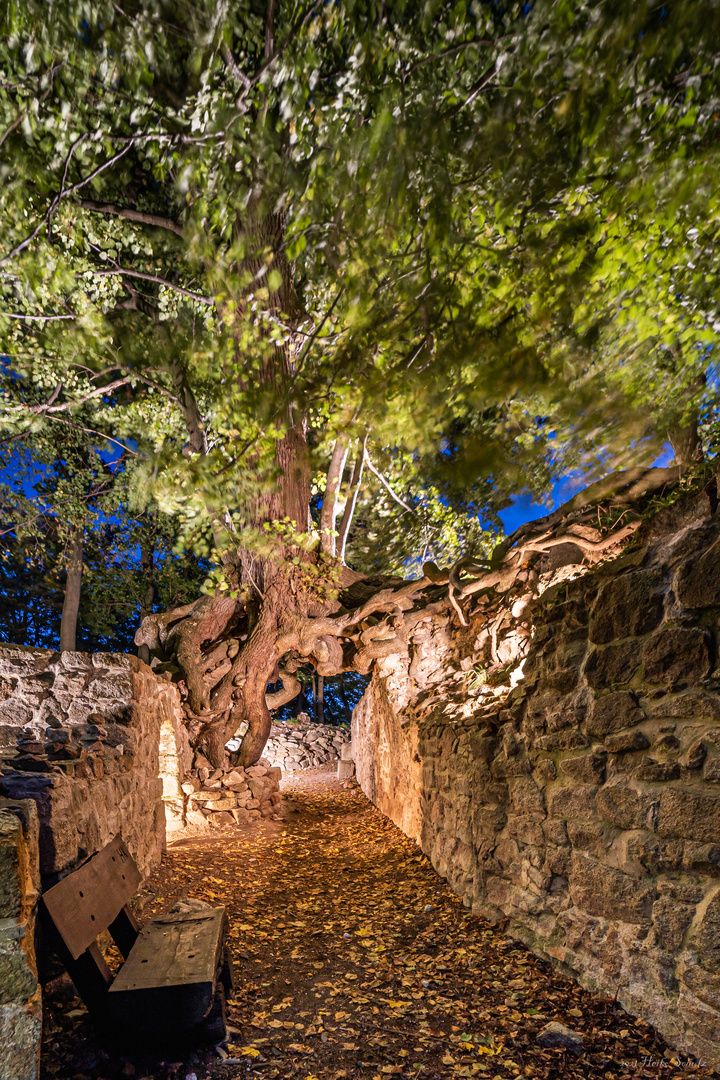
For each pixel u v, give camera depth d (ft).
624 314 13.25
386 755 29.81
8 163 17.21
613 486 20.02
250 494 20.57
